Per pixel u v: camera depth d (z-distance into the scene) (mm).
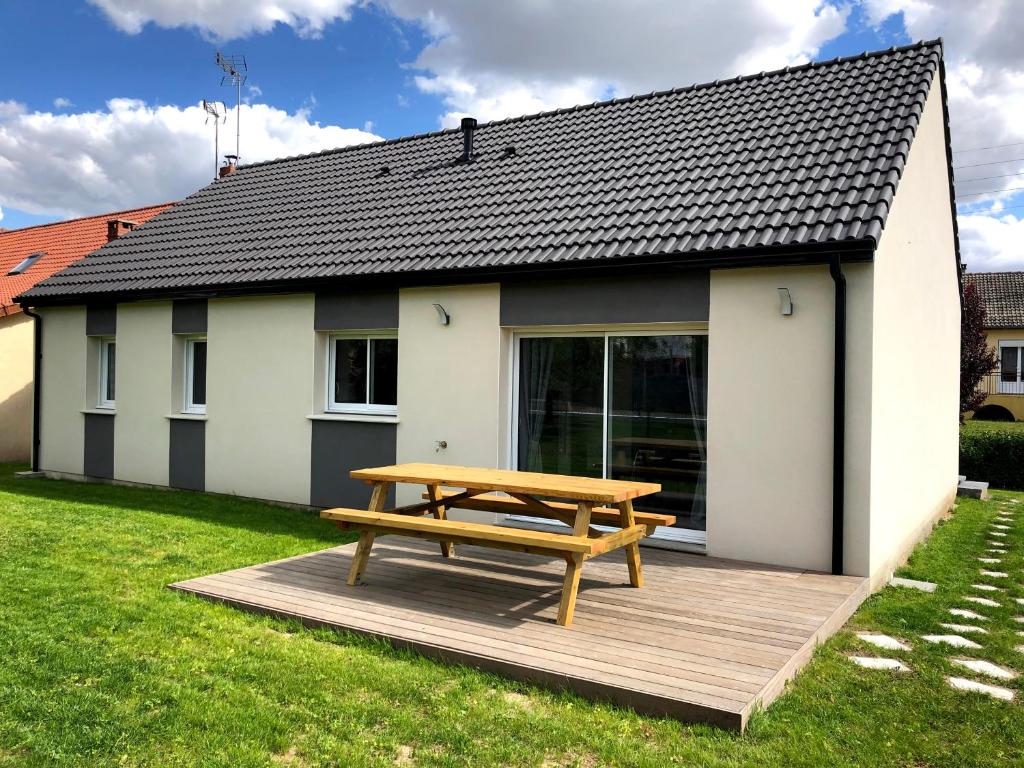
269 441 10719
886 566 7367
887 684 4691
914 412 8852
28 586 6117
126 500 10773
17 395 17016
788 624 5359
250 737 3781
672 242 7562
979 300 28266
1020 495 15664
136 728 3805
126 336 12391
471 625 5266
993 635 5715
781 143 8875
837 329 6746
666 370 7965
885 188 7137
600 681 4293
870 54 10203
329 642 5145
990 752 3863
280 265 10539
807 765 3656
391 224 10688
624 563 7168
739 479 7309
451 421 9109
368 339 10117
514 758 3662
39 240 21250
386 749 3732
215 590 6059
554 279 8344
